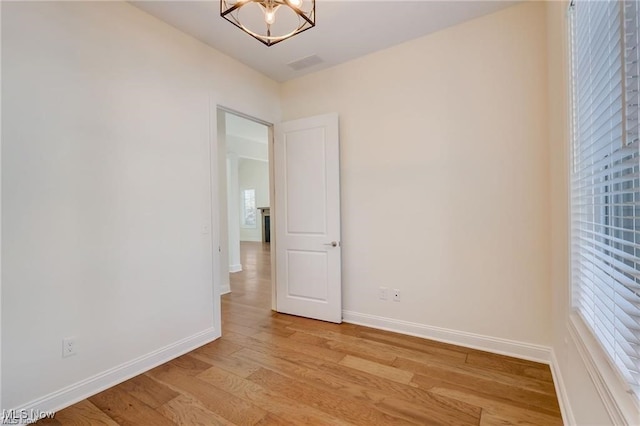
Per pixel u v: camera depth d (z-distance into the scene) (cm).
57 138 184
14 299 167
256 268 632
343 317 324
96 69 203
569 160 155
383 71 293
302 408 182
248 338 283
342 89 317
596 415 115
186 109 260
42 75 178
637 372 85
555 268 204
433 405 183
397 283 291
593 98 126
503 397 189
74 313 191
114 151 212
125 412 180
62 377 185
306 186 331
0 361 163
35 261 175
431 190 271
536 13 227
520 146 235
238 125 588
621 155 98
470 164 254
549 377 210
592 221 135
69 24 190
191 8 227
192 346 260
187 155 260
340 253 315
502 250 243
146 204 230
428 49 270
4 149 164
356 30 260
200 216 270
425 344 264
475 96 251
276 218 357
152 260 234
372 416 174
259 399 191
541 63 227
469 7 234
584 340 129
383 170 295
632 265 108
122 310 215
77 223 193
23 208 171
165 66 244
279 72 336
